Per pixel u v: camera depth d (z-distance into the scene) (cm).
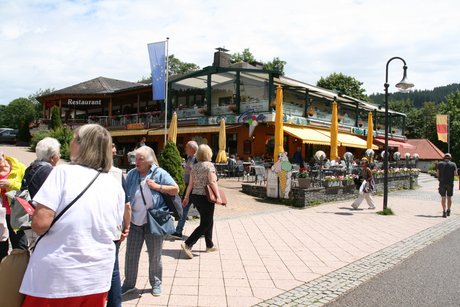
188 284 554
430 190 2322
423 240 912
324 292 544
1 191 502
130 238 500
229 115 2544
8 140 3966
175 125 1764
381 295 538
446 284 589
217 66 2803
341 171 1616
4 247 514
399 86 1308
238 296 516
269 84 2405
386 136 1299
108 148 290
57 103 4209
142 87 3400
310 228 998
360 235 941
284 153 1433
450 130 6056
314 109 2844
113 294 348
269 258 706
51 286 249
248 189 1598
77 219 258
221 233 894
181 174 1022
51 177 264
